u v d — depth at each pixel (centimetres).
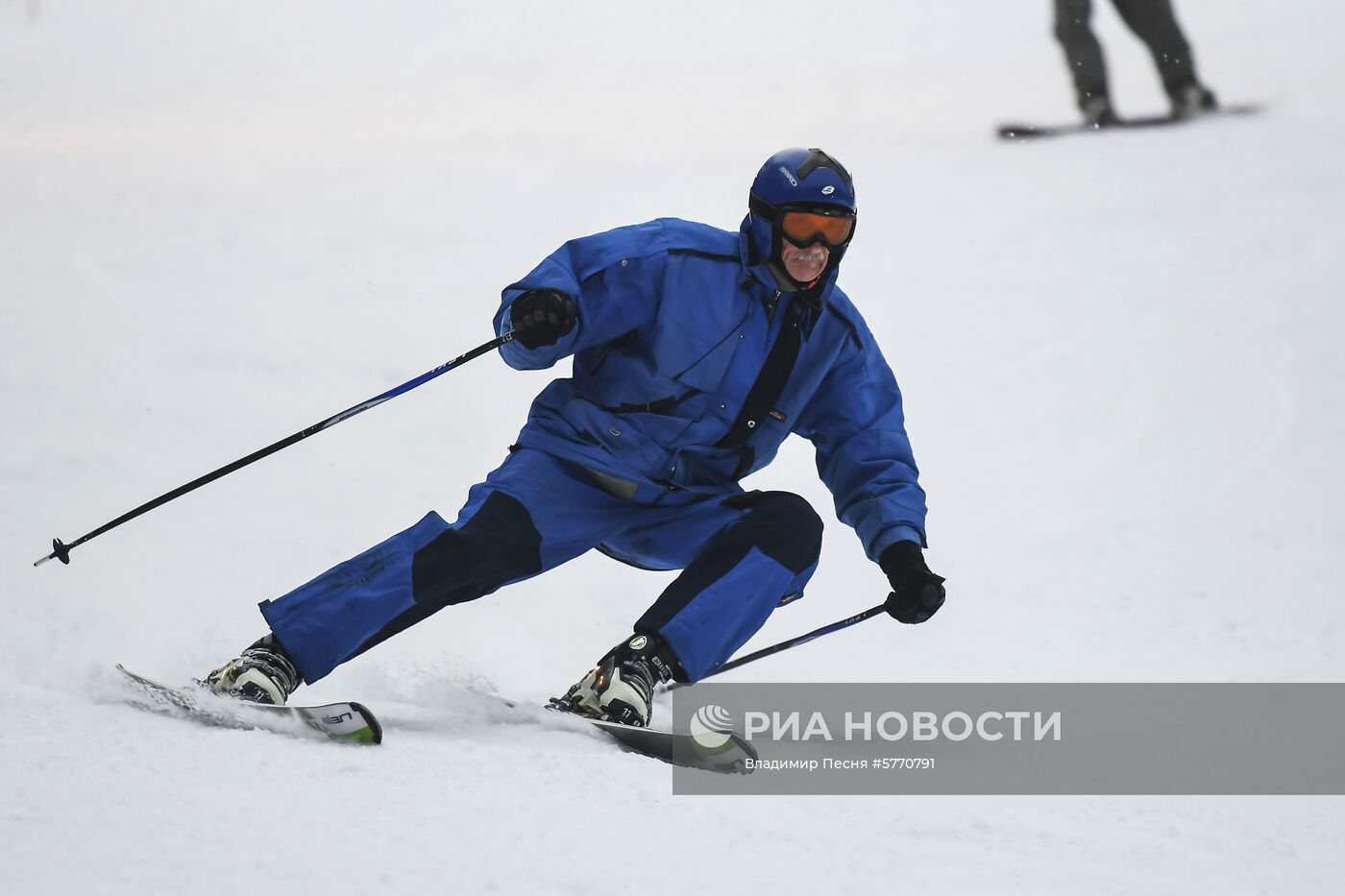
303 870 834
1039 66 6456
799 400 1379
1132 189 4259
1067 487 2442
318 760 1059
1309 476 2438
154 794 942
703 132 5522
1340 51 5953
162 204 4700
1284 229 3809
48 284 3769
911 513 1384
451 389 2983
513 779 1055
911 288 3541
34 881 796
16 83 7531
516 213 4381
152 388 2966
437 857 870
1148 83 5934
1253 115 5019
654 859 900
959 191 4372
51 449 2566
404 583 1270
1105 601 1966
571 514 1355
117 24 8769
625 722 1253
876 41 7262
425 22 8194
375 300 3609
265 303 3588
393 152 5391
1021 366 3030
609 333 1321
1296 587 1997
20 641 1549
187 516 2253
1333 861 1022
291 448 2630
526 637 1803
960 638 1842
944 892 892
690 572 1318
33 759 1007
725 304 1327
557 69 7106
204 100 6881
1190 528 2244
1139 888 937
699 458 1369
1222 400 2798
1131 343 3120
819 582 2100
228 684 1234
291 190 4819
